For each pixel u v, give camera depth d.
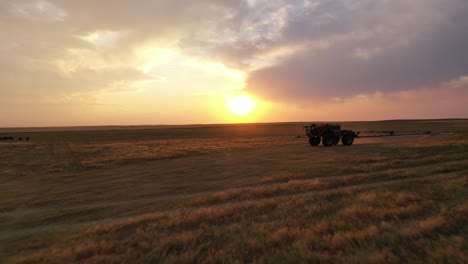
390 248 4.07
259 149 27.78
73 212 8.51
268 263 3.88
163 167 17.94
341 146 24.78
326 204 6.80
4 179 15.42
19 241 6.15
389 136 37.62
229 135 75.19
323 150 22.12
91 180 14.40
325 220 5.55
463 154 14.15
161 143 45.22
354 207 6.17
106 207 8.91
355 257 3.85
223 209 7.00
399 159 14.14
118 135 90.12
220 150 28.86
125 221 6.64
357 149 21.30
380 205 6.32
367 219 5.45
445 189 7.31
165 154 26.44
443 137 30.81
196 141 49.03
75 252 4.77
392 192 7.41
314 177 11.33
